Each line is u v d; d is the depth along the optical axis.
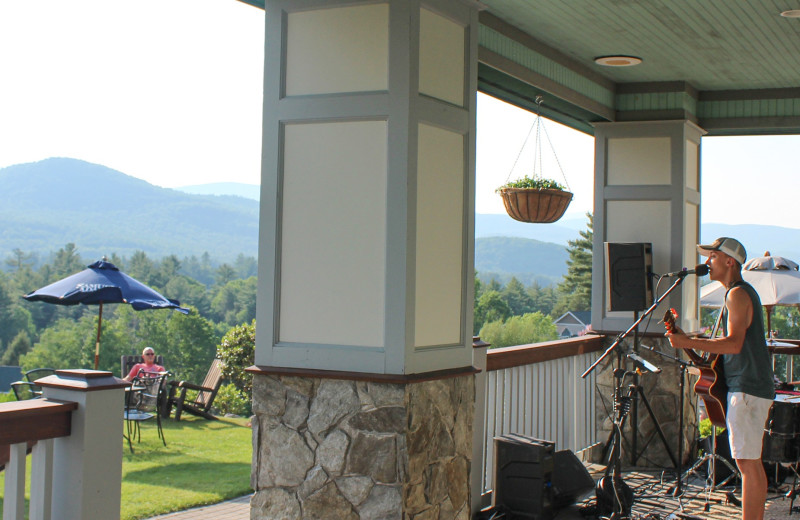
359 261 3.86
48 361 48.59
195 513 5.09
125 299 8.04
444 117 4.00
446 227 4.06
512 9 4.96
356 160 3.88
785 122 6.86
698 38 5.48
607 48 5.77
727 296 4.25
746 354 4.17
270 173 4.00
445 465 4.02
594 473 6.31
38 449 2.91
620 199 6.80
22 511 2.82
